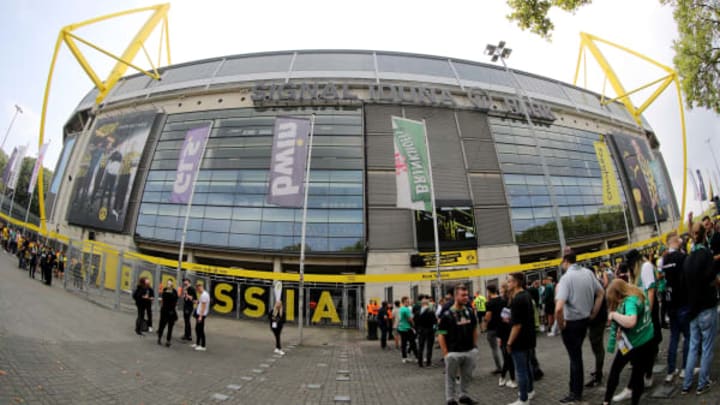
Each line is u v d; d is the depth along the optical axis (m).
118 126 33.94
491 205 29.19
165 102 33.41
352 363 10.28
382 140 29.11
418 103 30.83
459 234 27.02
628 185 38.50
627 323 4.11
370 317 16.97
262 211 27.36
